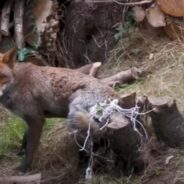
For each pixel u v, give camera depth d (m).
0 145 5.05
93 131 4.68
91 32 5.71
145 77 5.44
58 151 4.97
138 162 4.72
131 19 5.71
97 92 4.79
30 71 4.86
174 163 4.74
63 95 4.82
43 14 5.60
